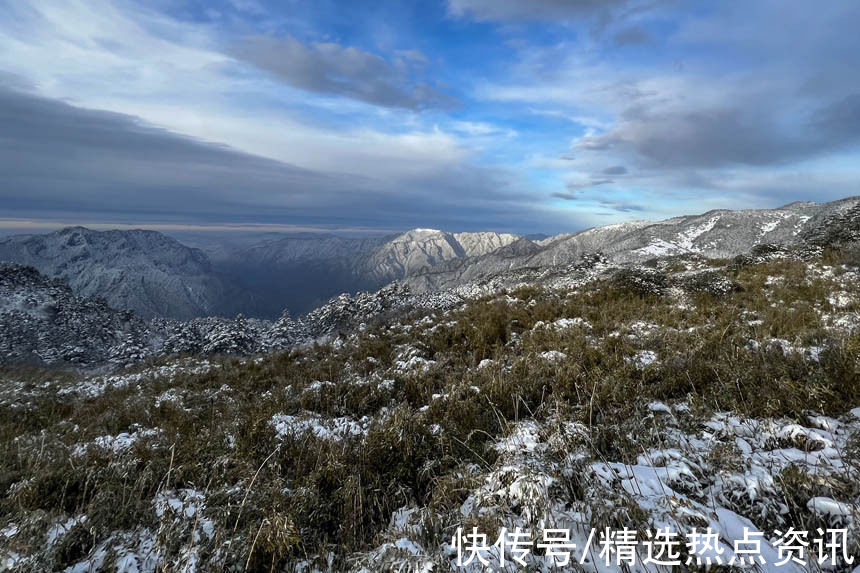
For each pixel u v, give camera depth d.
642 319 10.32
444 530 3.38
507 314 12.83
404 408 6.06
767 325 8.38
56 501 4.38
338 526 3.85
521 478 3.34
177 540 3.49
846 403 4.43
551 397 5.85
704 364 6.17
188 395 9.34
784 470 3.38
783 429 4.09
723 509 3.23
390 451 4.79
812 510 2.98
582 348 8.12
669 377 5.93
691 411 4.95
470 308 15.20
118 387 11.60
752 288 12.32
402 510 4.11
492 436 4.98
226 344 23.00
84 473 4.70
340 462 4.58
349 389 7.78
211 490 4.39
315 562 3.43
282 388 8.79
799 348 6.50
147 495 4.40
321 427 6.05
